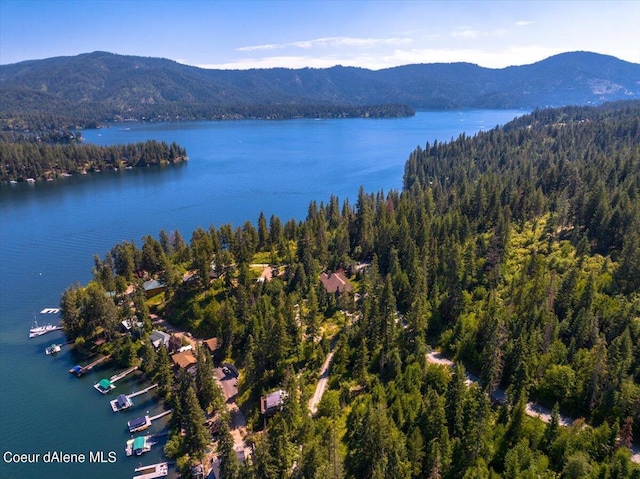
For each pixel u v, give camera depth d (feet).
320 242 589.32
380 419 260.42
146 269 582.76
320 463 255.29
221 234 634.84
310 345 400.47
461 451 258.16
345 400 335.47
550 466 251.60
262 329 409.08
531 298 381.60
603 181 586.45
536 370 317.42
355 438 289.74
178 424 341.41
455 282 422.41
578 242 474.90
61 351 448.24
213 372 391.45
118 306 493.77
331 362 380.99
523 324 347.97
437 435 264.52
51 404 374.02
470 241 501.15
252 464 279.49
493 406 308.19
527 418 281.54
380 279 482.28
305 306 465.47
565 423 294.46
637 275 387.14
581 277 411.13
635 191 542.98
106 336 455.22
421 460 255.50
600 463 248.11
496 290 420.36
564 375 304.09
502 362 324.80
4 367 422.82
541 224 562.66
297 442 293.02
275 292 486.38
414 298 428.15
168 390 380.99
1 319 507.71
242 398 367.86
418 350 354.33
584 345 341.41
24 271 639.76
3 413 363.56
